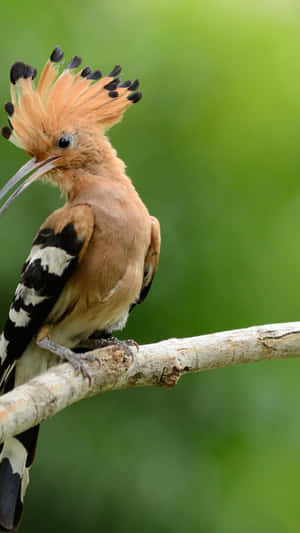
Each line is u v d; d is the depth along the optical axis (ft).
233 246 42.83
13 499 25.00
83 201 25.79
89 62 43.60
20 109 27.45
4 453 25.40
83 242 24.71
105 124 28.09
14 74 27.50
